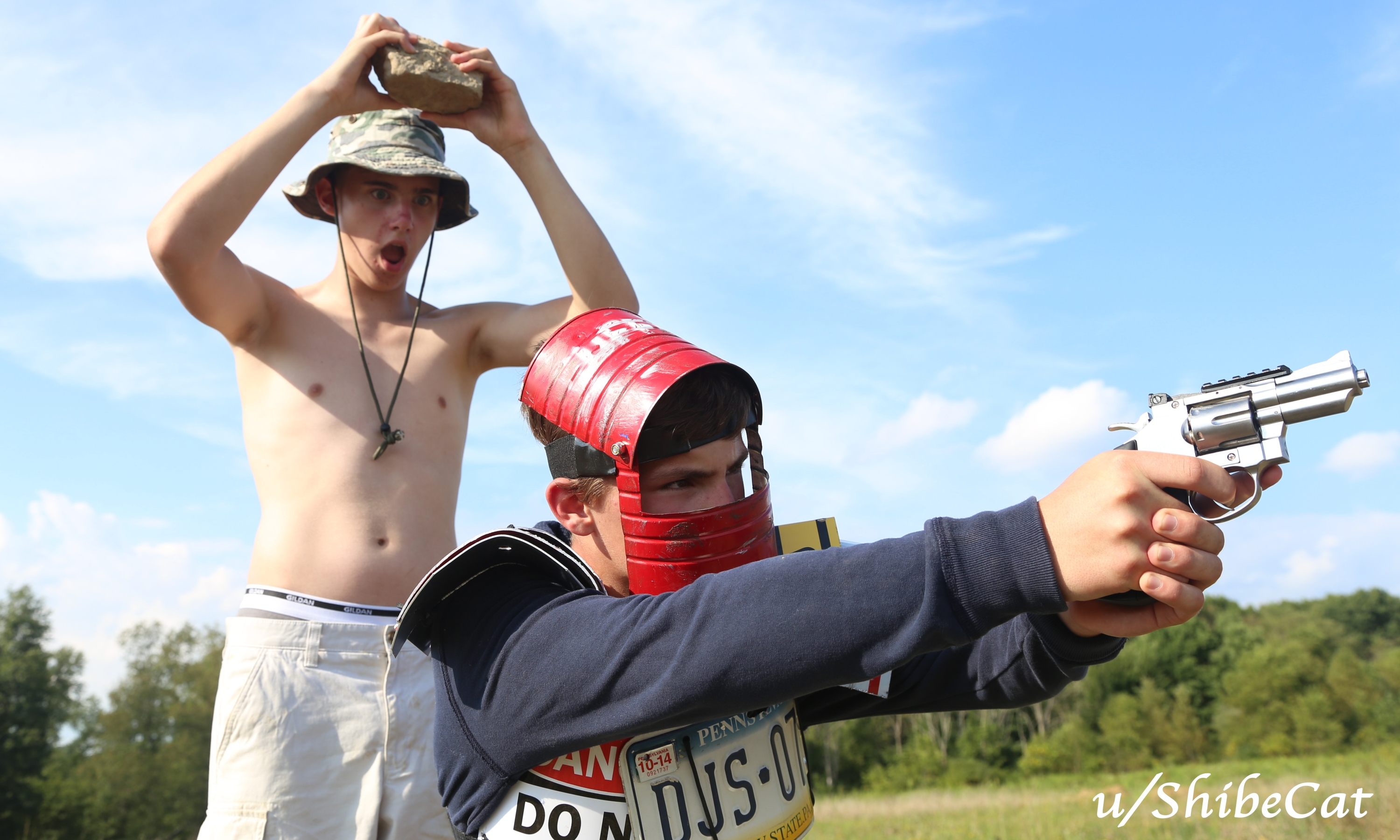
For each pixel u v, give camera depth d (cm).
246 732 290
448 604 147
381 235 363
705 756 144
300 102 335
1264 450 116
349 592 316
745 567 121
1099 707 5075
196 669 5462
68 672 4078
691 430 150
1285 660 4612
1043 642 150
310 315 362
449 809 146
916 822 1508
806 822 156
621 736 124
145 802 4978
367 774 292
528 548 141
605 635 123
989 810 1648
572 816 136
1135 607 117
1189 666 5012
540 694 127
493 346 387
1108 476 101
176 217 319
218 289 334
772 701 114
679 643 116
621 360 154
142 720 5284
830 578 111
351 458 337
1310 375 115
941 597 104
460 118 359
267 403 347
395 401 354
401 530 333
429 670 312
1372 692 4347
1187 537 97
